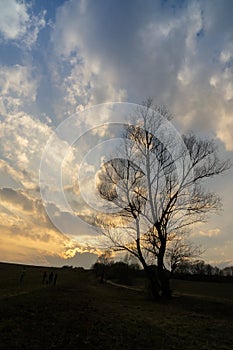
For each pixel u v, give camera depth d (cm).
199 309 2467
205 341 1363
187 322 1791
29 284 4128
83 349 1109
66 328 1338
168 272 3150
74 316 1594
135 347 1188
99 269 7000
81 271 10362
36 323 1372
